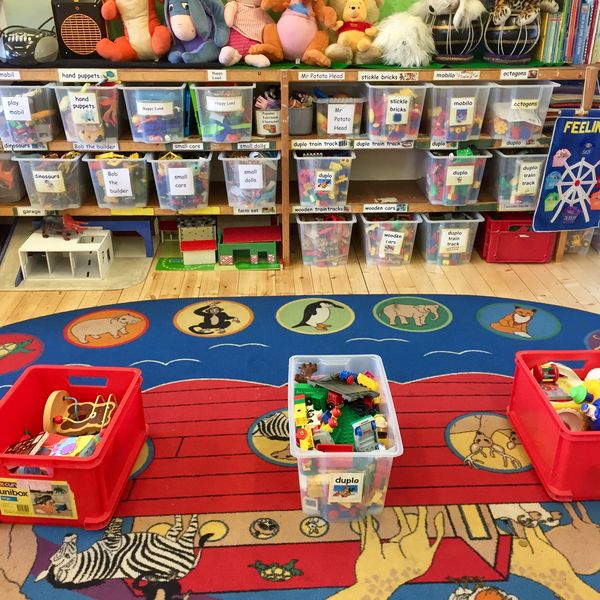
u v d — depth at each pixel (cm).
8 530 177
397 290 301
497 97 293
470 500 186
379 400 201
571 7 288
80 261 321
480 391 231
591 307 287
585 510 182
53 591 159
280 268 319
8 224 346
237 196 306
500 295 297
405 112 288
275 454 203
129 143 292
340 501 175
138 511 182
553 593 158
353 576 163
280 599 157
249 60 285
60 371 200
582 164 297
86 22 284
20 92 280
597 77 304
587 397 191
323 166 297
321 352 253
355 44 295
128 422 191
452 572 164
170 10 281
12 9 309
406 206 311
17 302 288
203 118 288
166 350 254
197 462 199
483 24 298
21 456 166
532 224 313
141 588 160
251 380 237
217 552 170
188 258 320
